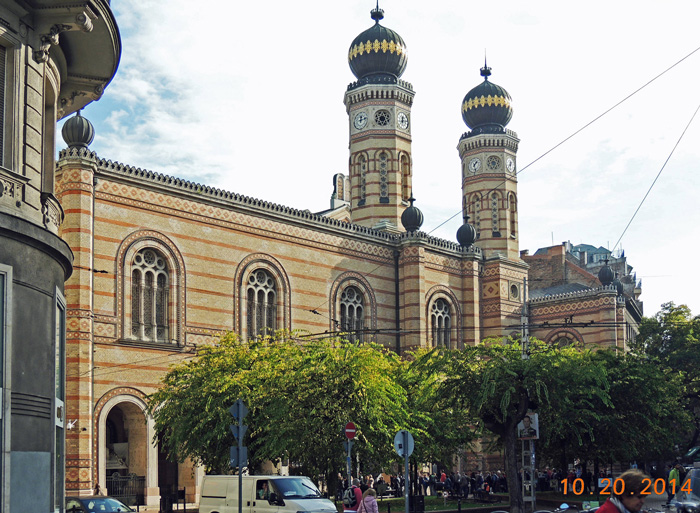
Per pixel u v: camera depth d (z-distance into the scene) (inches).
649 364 1921.8
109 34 885.2
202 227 1998.0
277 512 1103.6
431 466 2445.9
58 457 839.7
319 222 2263.8
